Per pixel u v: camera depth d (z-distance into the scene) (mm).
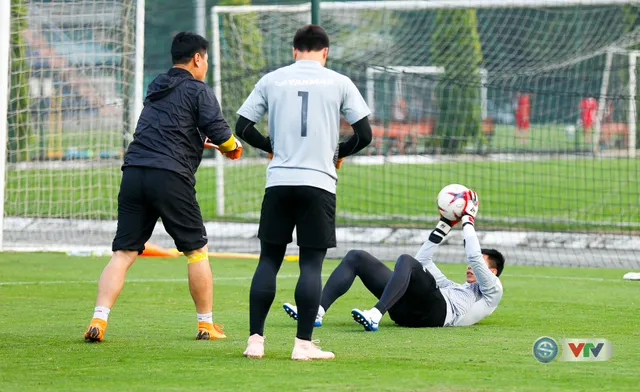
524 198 72312
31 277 37156
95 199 56500
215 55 63625
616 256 50406
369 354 19984
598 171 83438
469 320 25375
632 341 22422
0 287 33781
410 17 88375
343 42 84562
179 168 22281
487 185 80875
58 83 54062
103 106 53688
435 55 89062
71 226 56750
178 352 20172
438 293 24828
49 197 56469
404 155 92562
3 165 46594
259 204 69812
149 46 88938
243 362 18750
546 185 78938
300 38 19406
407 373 17438
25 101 54031
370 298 32000
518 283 37781
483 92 94250
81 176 56625
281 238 19172
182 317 26719
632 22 70875
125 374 17375
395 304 24922
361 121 19125
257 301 19312
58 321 25516
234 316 27359
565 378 17031
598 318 27156
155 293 32625
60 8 51000
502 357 19625
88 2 50719
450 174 87062
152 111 22531
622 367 18344
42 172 55344
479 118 94562
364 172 89000
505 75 79500
